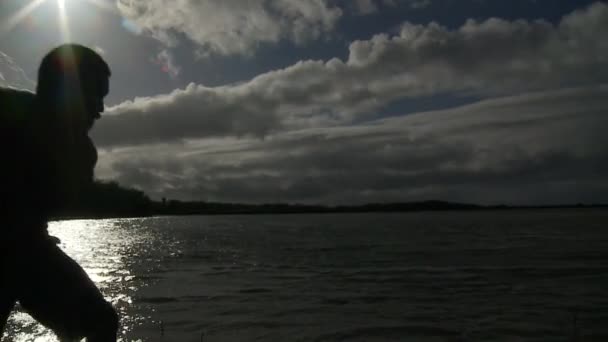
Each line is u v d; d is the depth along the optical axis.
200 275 13.46
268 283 11.91
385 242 28.75
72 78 3.53
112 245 27.81
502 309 8.63
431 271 14.35
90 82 3.62
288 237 36.22
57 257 3.37
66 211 3.56
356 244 27.23
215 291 10.61
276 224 74.94
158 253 21.58
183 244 28.36
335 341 6.52
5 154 3.26
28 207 3.32
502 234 37.03
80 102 3.55
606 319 7.75
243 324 7.41
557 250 21.75
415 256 19.27
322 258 18.72
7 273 3.23
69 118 3.48
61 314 3.34
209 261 17.75
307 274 13.75
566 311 8.44
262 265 16.28
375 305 9.03
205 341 6.43
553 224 58.97
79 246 26.84
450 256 19.16
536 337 6.71
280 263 16.95
